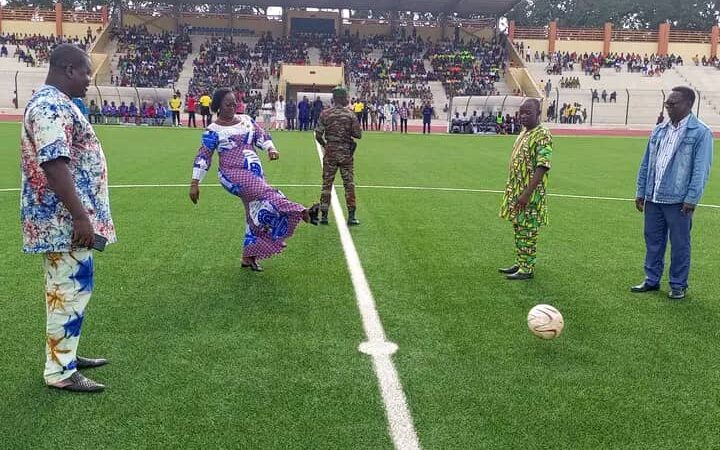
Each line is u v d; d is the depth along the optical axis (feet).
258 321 16.72
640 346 15.60
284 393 12.71
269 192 20.75
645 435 11.34
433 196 39.27
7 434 11.10
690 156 18.72
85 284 12.55
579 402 12.55
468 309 18.03
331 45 178.09
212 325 16.38
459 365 14.20
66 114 11.51
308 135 98.43
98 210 12.36
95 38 170.81
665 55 185.57
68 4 237.25
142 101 122.52
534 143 20.59
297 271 21.56
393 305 18.21
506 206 21.38
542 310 15.39
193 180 20.71
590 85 169.07
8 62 158.30
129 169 49.57
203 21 181.98
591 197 40.50
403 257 23.73
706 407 12.45
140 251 23.89
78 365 13.73
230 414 11.85
